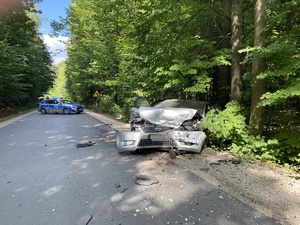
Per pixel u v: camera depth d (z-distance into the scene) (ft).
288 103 23.45
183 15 29.35
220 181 13.91
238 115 20.99
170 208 10.80
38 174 15.53
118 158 19.11
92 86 105.50
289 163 17.70
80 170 16.29
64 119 54.54
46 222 9.73
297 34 18.13
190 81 29.17
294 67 16.47
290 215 10.18
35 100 130.93
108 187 13.28
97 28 61.16
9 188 13.26
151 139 19.35
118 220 9.83
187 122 20.74
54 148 23.11
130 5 42.45
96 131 34.40
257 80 18.92
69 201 11.61
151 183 13.57
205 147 21.81
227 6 28.96
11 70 69.62
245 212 10.41
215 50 28.94
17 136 30.30
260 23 19.10
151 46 31.09
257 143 18.30
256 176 14.74
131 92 44.55
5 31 67.51
